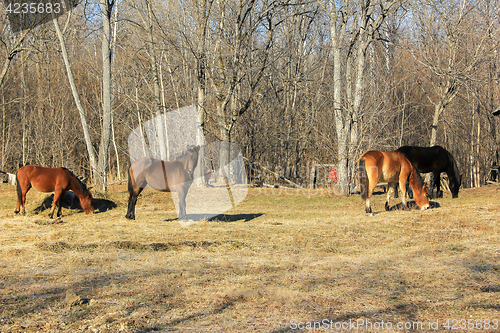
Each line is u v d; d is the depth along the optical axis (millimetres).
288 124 28391
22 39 21781
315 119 24453
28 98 31250
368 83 21703
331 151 20844
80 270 6320
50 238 8750
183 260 7113
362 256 7672
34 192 17188
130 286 5559
